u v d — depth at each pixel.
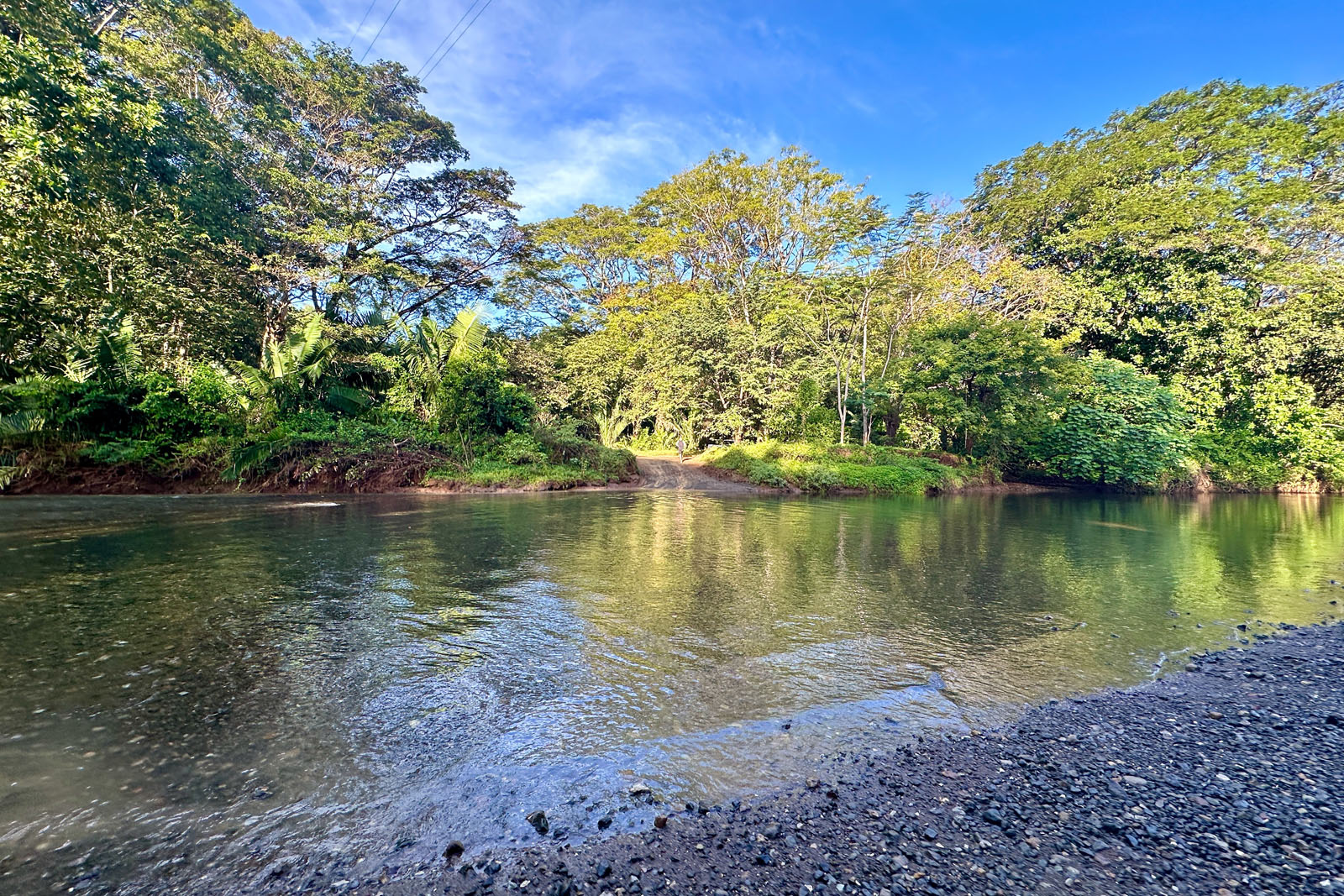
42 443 11.09
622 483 17.45
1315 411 19.58
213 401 13.20
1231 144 22.19
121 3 15.48
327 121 21.52
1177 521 11.88
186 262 15.89
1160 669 3.71
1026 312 22.56
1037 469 22.47
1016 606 5.05
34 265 11.81
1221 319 20.58
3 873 1.68
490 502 12.12
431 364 17.58
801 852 1.94
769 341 21.39
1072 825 2.13
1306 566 7.12
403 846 1.90
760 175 28.14
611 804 2.17
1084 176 23.00
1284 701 3.24
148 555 6.02
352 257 20.91
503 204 22.78
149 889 1.66
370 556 6.31
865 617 4.62
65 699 2.81
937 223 20.78
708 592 5.23
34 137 9.80
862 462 19.20
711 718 2.87
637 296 29.86
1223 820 2.17
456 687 3.10
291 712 2.76
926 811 2.20
